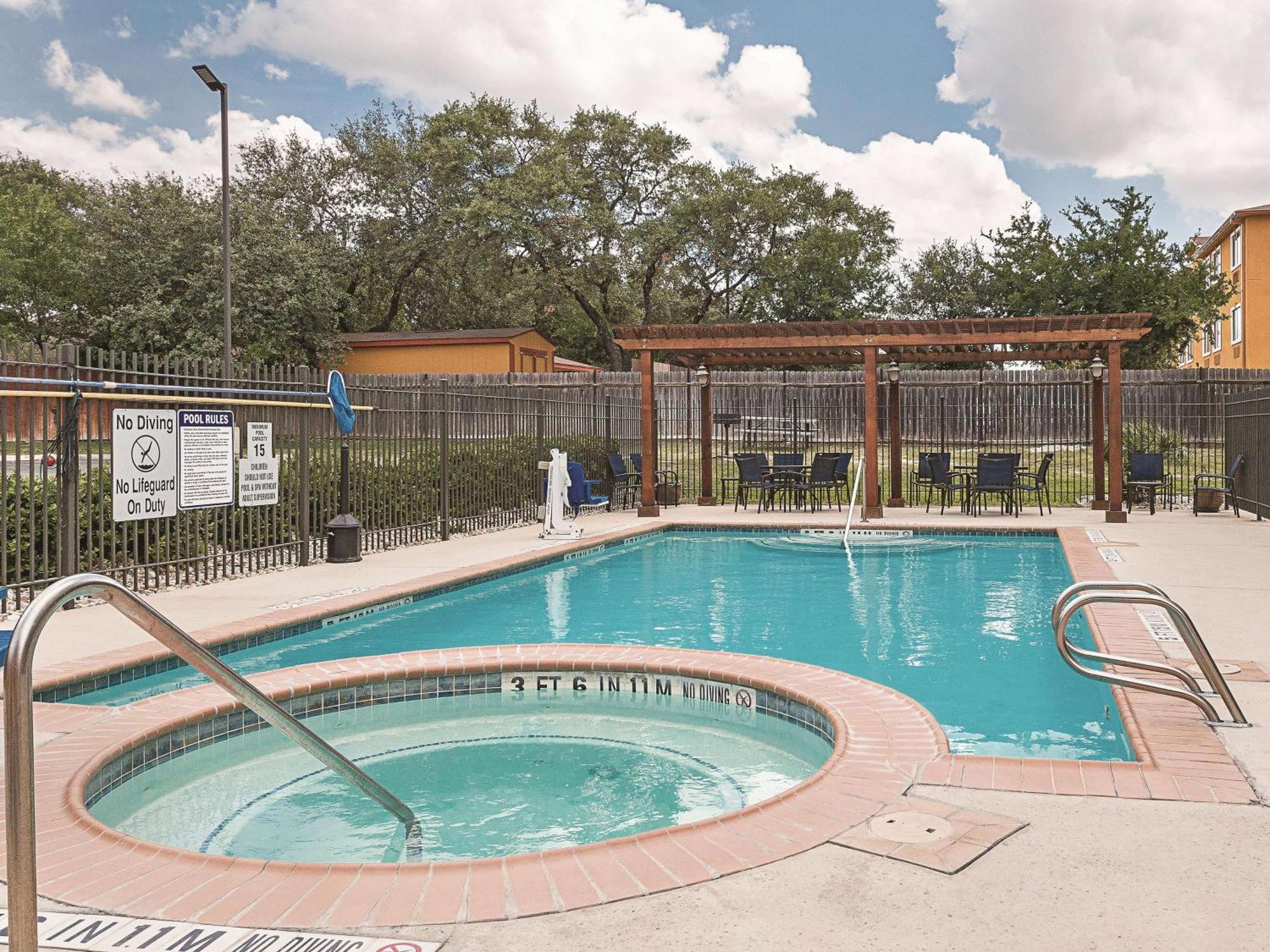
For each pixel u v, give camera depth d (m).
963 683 5.21
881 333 13.43
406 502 11.08
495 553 10.14
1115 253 26.02
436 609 7.50
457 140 34.66
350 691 4.80
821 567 10.11
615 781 3.95
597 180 36.00
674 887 2.37
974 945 2.05
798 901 2.28
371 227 37.84
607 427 17.03
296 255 31.00
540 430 14.61
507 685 5.19
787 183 37.47
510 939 2.11
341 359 32.06
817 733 4.23
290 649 6.02
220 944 2.11
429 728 4.74
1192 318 26.58
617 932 2.14
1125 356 26.33
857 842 2.63
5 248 34.84
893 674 5.42
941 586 8.72
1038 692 5.02
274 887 2.40
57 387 6.73
